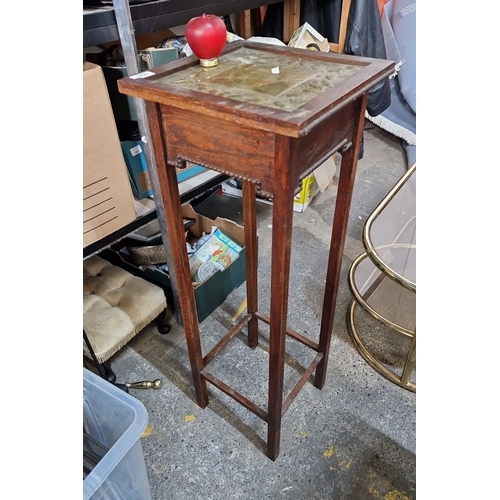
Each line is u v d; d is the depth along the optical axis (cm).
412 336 125
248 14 212
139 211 130
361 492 106
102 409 100
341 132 79
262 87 72
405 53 250
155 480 109
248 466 111
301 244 185
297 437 117
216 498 105
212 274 146
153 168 114
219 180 155
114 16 100
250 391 129
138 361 139
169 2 110
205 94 68
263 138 66
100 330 125
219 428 120
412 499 105
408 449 114
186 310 103
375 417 122
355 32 196
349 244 185
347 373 134
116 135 109
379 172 238
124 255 158
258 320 150
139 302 134
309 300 158
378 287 156
